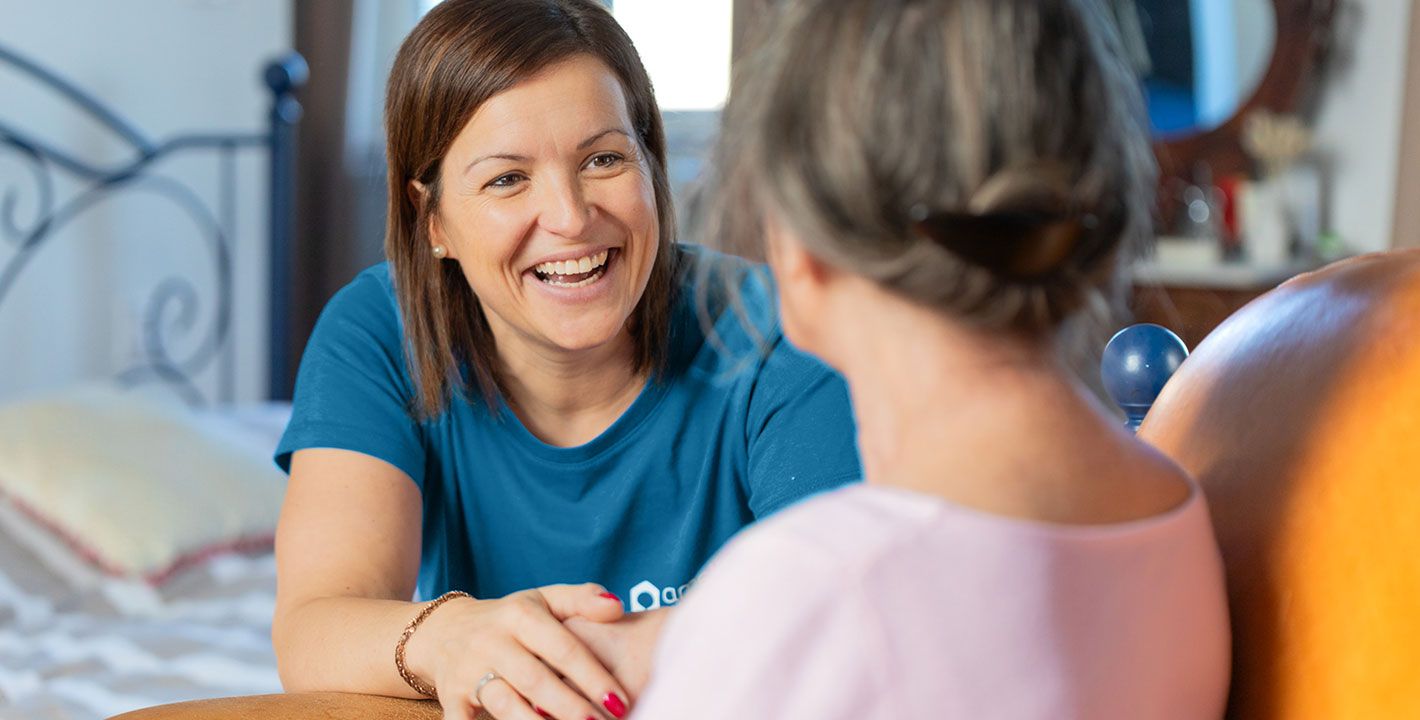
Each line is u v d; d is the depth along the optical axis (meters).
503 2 1.08
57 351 3.24
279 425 2.80
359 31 3.34
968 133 0.55
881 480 0.61
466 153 1.08
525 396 1.21
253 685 1.80
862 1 0.58
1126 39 0.62
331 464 1.16
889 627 0.54
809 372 1.14
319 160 3.36
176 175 3.43
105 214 3.30
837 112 0.57
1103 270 0.60
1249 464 0.73
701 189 0.67
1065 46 0.57
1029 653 0.56
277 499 2.40
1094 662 0.58
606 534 1.21
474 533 1.25
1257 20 3.26
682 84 3.06
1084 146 0.58
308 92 3.35
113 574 2.15
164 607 2.12
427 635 0.93
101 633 1.99
